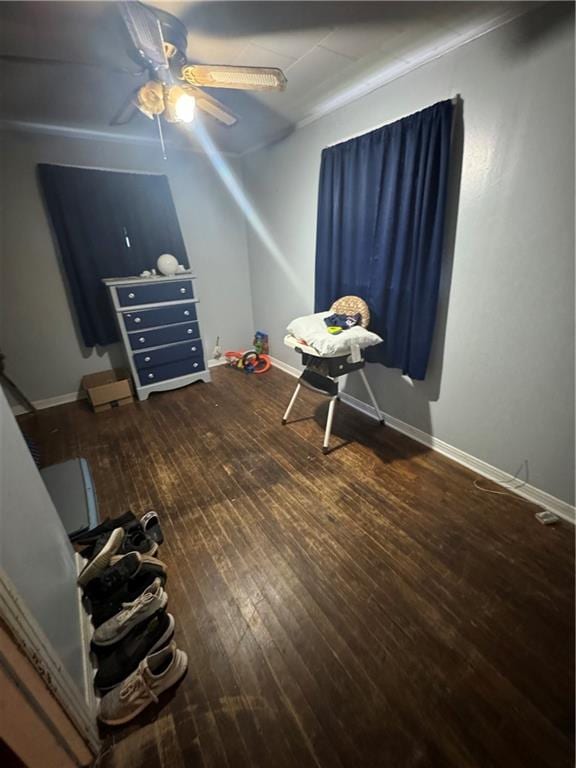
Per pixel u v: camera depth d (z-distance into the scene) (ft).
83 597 4.03
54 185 8.57
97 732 3.07
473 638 3.74
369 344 6.71
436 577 4.43
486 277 5.43
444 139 5.27
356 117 6.80
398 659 3.58
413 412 7.38
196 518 5.58
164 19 4.21
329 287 8.29
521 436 5.57
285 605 4.17
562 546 4.79
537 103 4.36
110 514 5.76
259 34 4.76
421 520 5.34
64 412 9.52
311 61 5.53
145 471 6.84
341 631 3.87
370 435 7.72
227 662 3.62
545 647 3.62
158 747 3.02
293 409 9.14
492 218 5.16
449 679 3.40
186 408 9.45
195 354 10.66
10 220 8.54
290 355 11.55
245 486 6.28
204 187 10.95
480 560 4.64
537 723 3.06
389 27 4.63
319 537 5.11
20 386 9.55
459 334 6.05
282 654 3.67
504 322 5.37
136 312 9.33
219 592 4.36
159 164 10.05
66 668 2.82
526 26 4.25
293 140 8.59
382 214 6.54
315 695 3.33
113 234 9.57
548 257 4.68
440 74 5.26
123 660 3.44
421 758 2.89
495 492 5.85
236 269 12.39
